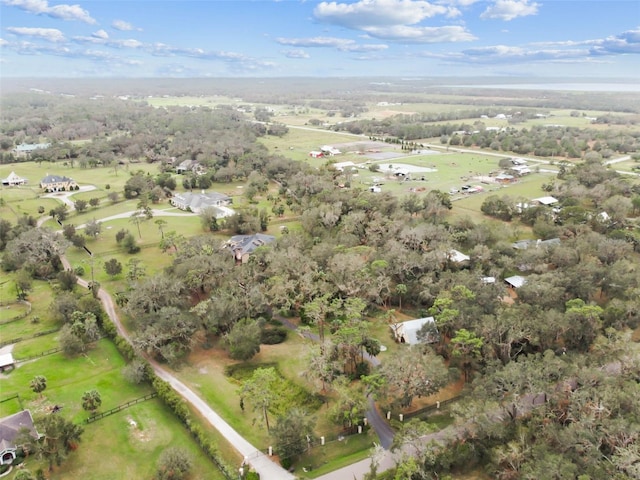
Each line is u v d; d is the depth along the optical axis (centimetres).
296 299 10106
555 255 11406
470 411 6284
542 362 6981
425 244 12412
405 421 7075
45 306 10700
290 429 6266
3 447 6234
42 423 6334
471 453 6109
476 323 8138
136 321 9206
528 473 5391
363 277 10238
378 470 6125
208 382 8056
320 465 6278
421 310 9944
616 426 5569
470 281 9750
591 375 6538
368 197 16675
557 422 6306
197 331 9462
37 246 12656
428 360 7319
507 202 16050
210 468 6253
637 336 9019
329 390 7844
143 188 19762
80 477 6081
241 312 9512
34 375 8238
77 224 16312
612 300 9188
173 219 16850
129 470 6212
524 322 8031
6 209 17888
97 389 7862
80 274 12138
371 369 8269
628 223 14350
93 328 9088
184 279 10419
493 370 7106
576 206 15112
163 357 8625
